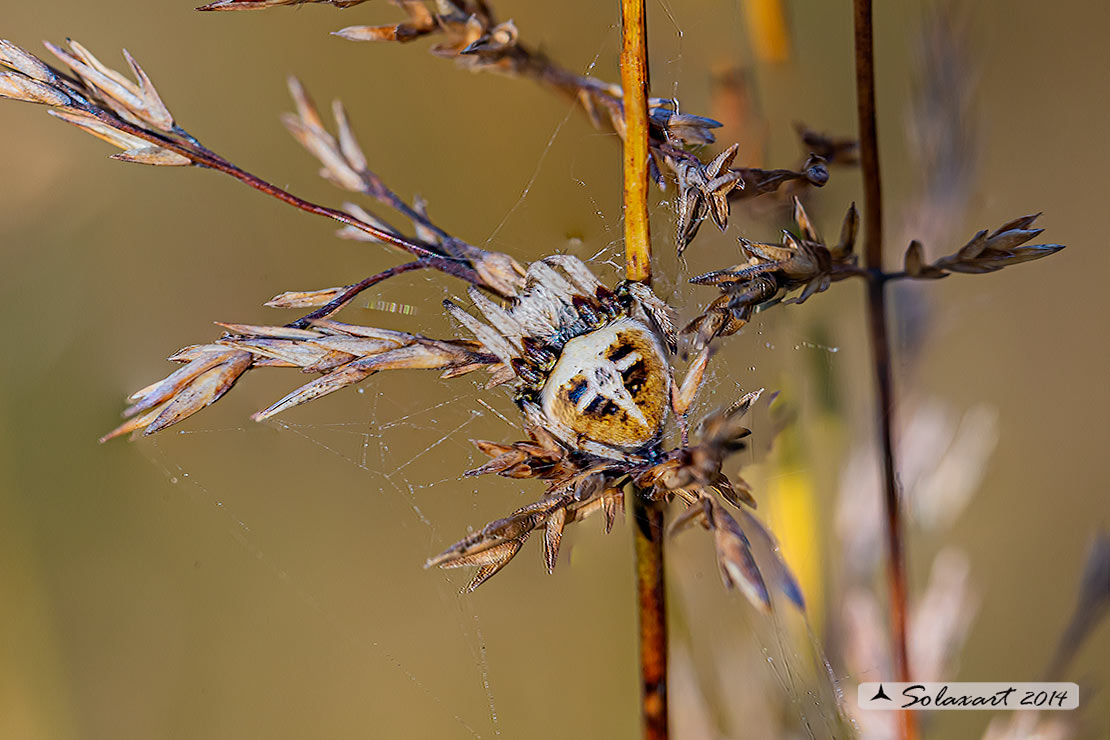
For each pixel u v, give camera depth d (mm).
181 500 373
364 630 373
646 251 321
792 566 350
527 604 375
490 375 320
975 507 387
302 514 372
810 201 351
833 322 355
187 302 381
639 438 318
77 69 323
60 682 371
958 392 399
